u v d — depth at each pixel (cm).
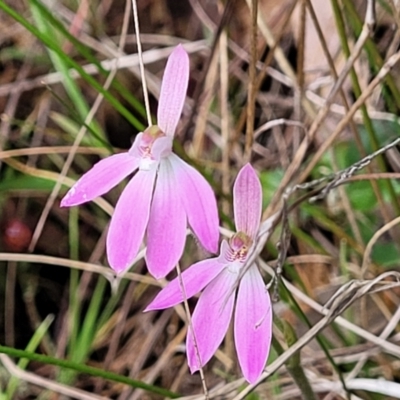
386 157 30
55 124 39
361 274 26
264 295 18
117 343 33
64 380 31
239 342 18
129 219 18
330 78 33
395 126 30
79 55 39
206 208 18
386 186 27
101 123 39
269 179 32
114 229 18
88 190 19
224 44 32
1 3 24
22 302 35
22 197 37
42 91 39
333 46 34
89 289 35
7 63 41
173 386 31
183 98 19
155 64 39
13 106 39
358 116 31
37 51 40
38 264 36
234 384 26
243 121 30
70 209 35
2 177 38
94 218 37
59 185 33
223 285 18
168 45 40
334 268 31
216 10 39
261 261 24
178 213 18
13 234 36
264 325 18
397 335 28
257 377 17
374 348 28
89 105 39
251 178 18
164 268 18
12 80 41
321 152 26
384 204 27
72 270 33
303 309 30
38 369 34
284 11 35
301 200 21
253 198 18
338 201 31
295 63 35
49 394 32
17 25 41
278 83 36
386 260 29
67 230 37
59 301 36
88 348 31
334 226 29
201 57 38
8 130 38
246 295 18
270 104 35
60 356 33
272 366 21
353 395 27
